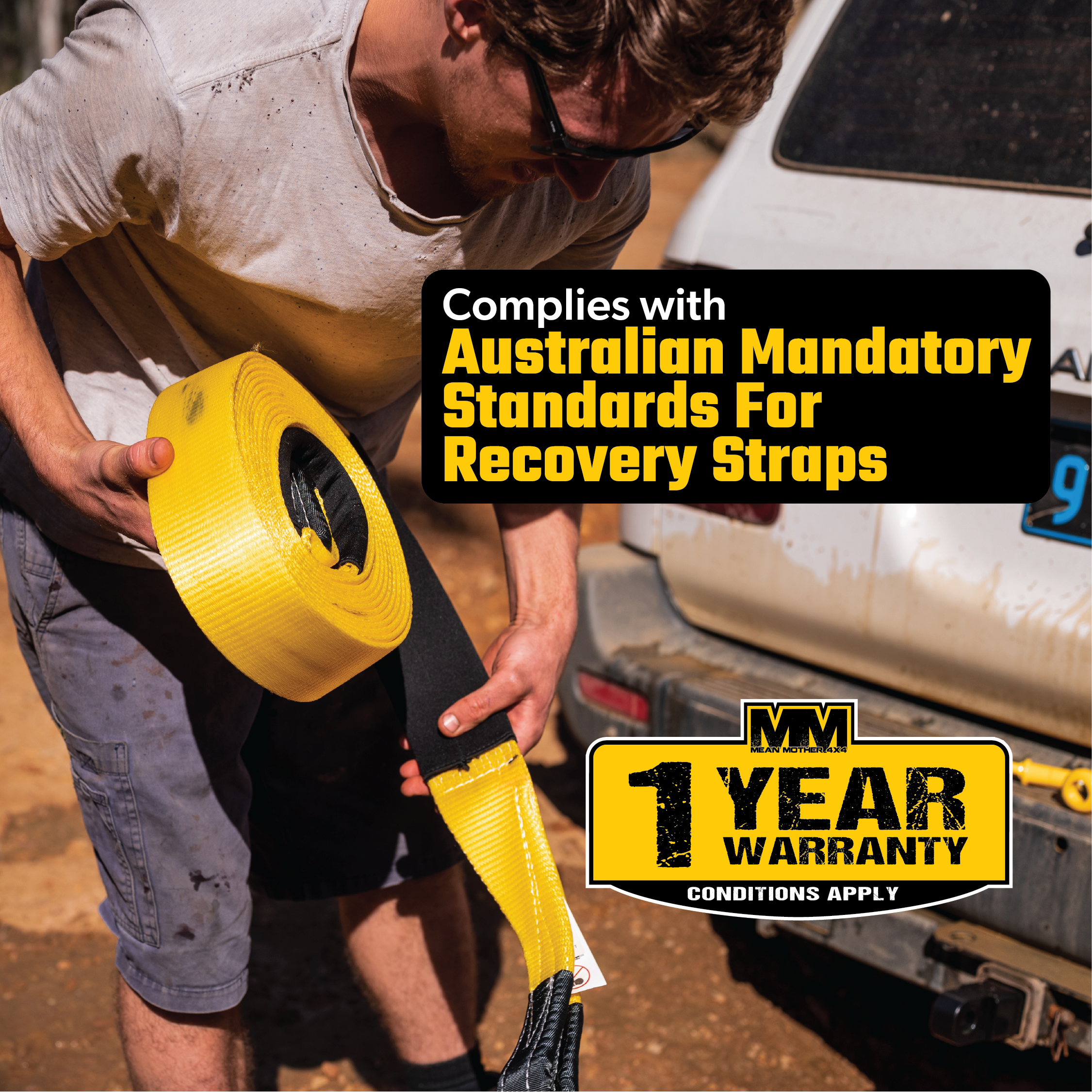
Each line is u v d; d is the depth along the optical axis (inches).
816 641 106.3
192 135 59.2
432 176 62.6
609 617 115.3
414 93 58.3
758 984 118.0
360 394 79.3
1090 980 84.7
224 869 75.8
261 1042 107.5
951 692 97.9
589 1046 108.4
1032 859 87.0
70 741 75.7
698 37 49.3
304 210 62.3
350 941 91.3
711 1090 103.8
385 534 72.9
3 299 66.5
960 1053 110.0
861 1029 112.7
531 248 69.2
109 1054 104.9
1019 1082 106.6
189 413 60.9
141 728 73.1
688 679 107.9
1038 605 90.5
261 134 59.6
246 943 78.0
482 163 59.8
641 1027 111.2
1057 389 88.8
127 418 72.9
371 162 60.4
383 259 64.3
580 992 70.6
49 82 62.1
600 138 54.2
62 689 74.3
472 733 73.2
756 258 108.2
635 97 52.3
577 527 83.5
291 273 65.0
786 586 106.0
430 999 91.0
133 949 76.1
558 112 53.6
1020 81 100.2
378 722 85.2
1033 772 88.6
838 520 101.7
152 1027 77.2
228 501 58.5
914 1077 106.6
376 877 87.7
